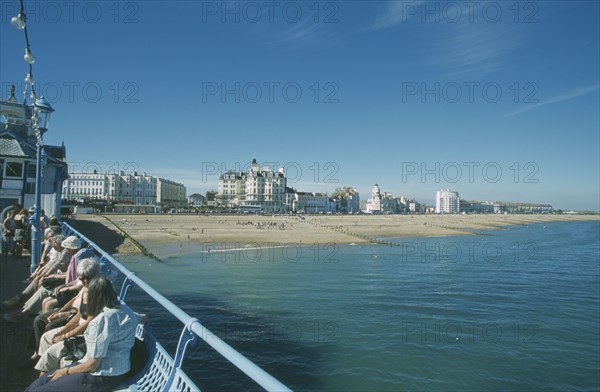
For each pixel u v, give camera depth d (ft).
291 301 73.97
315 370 44.88
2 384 18.35
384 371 45.09
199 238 190.70
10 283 38.75
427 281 99.25
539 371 46.88
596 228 471.21
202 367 43.09
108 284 14.03
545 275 113.70
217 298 75.31
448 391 41.75
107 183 520.42
